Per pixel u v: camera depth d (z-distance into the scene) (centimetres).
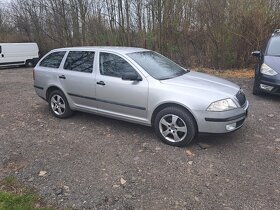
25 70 1900
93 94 611
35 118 698
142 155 497
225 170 448
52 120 679
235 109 507
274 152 504
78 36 2091
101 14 1886
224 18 1345
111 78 581
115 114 591
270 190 399
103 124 643
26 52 2162
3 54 2028
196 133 514
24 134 600
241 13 1296
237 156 490
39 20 2386
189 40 1491
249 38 1306
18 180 430
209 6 1376
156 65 589
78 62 645
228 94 514
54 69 683
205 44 1430
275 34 970
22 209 362
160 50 1562
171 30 1523
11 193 397
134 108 559
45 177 437
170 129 525
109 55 601
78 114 712
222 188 404
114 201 379
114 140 559
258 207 365
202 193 394
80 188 408
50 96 695
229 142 542
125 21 1734
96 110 620
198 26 1442
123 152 509
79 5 2000
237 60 1353
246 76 1187
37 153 513
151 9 1570
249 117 680
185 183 416
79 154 506
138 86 545
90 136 581
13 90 1055
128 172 446
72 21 2103
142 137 568
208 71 1330
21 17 2492
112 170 452
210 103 491
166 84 529
